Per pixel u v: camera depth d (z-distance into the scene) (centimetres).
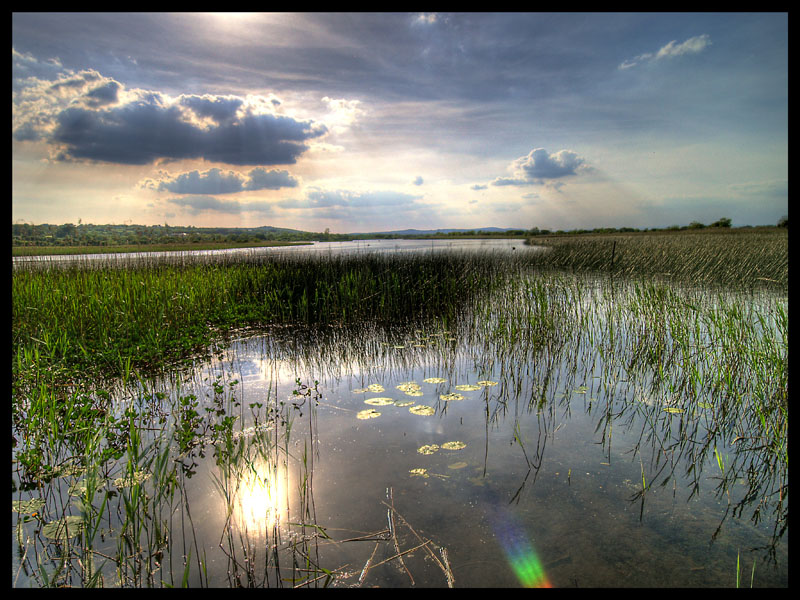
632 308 638
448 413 379
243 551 213
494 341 616
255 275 1056
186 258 1342
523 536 223
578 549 214
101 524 235
